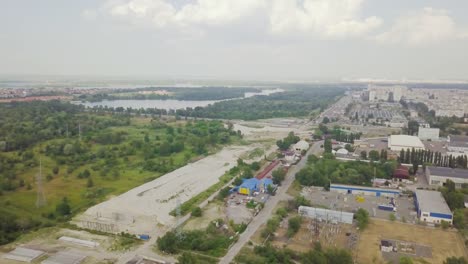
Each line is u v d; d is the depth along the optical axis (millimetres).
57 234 108688
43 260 93188
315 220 117375
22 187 147625
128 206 131000
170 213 124562
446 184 147125
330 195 145000
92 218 120250
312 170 162000
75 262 91688
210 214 123875
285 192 147625
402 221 119375
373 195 145875
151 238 106500
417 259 94500
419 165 188375
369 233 110000
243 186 145500
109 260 93688
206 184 157750
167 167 181250
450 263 85875
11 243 102938
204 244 99000
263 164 191625
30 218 118625
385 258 94812
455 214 116875
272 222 111562
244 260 92312
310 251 89688
